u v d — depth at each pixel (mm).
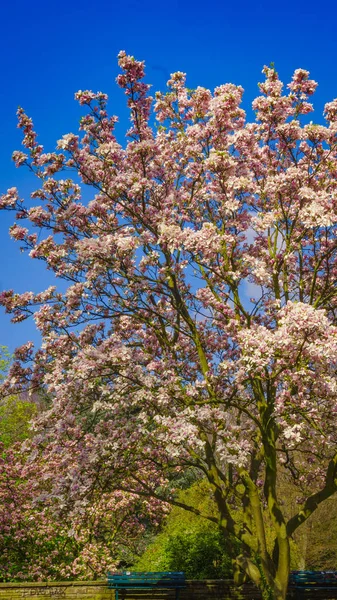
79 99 12023
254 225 11852
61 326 11578
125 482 17266
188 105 12469
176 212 12094
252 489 12133
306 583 12758
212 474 12195
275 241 12531
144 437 11312
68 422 10844
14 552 15422
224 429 10938
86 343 11773
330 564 19109
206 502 18375
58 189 11938
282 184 11586
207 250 10898
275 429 12617
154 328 12219
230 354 13281
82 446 11117
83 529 15852
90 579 15391
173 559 15359
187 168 12625
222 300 13297
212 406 11648
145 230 11930
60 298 11859
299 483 14250
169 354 12539
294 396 11086
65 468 11289
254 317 13484
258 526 11883
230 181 10992
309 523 19000
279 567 11609
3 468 15516
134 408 11609
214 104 11422
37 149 11734
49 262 11523
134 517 19156
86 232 12383
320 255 12578
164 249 11367
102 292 11617
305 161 12531
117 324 13156
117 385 10930
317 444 11977
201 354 12562
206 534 15734
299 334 9555
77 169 11648
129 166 12086
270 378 10445
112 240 11000
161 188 12219
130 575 12688
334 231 11797
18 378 11750
